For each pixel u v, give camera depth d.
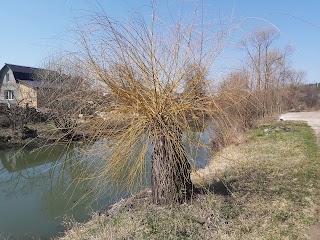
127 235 3.95
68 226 5.71
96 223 4.67
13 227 6.69
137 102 3.91
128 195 5.43
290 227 3.94
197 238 3.74
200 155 4.27
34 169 11.56
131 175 4.23
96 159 4.39
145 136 4.13
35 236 6.10
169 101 4.07
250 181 5.77
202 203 4.54
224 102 4.18
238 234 3.79
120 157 4.04
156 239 3.77
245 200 4.79
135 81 3.98
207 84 4.12
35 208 7.73
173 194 4.51
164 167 4.45
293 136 11.63
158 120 4.04
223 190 5.18
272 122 13.70
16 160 13.38
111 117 4.11
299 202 4.70
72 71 4.30
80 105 4.36
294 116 21.75
